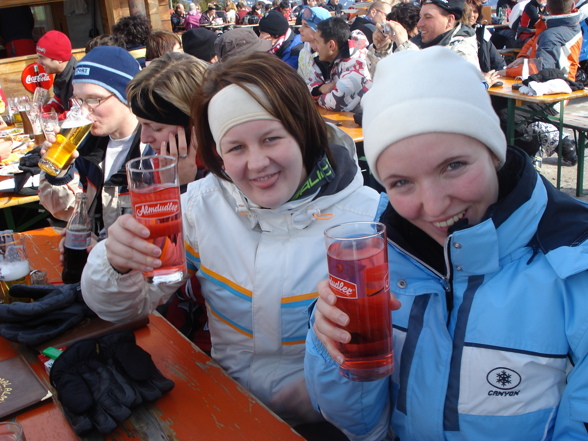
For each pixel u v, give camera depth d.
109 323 1.57
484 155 0.95
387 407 1.25
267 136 1.30
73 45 8.52
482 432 1.07
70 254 1.85
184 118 1.92
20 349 1.50
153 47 4.98
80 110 2.33
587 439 0.95
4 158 3.61
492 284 1.05
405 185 0.98
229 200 1.57
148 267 1.19
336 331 0.96
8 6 6.91
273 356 1.53
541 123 5.30
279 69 1.32
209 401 1.26
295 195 1.46
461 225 1.00
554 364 1.01
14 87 6.78
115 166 2.35
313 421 1.55
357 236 1.00
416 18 6.43
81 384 1.22
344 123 4.41
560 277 0.97
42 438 1.16
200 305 1.94
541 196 1.04
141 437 1.16
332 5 15.91
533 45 6.14
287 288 1.44
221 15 21.66
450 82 0.92
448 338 1.08
